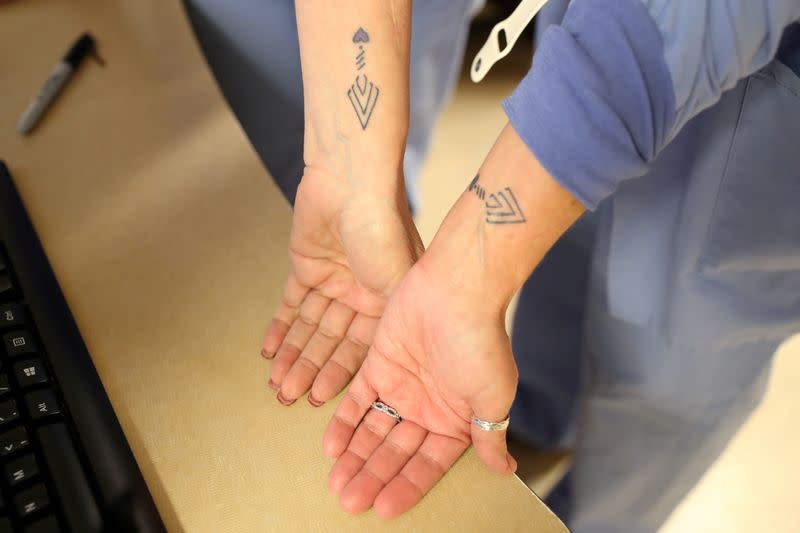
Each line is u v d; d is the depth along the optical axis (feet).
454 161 6.19
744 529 4.08
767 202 2.31
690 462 3.30
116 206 2.20
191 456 1.65
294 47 3.32
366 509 1.58
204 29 3.17
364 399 1.77
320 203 2.09
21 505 1.45
